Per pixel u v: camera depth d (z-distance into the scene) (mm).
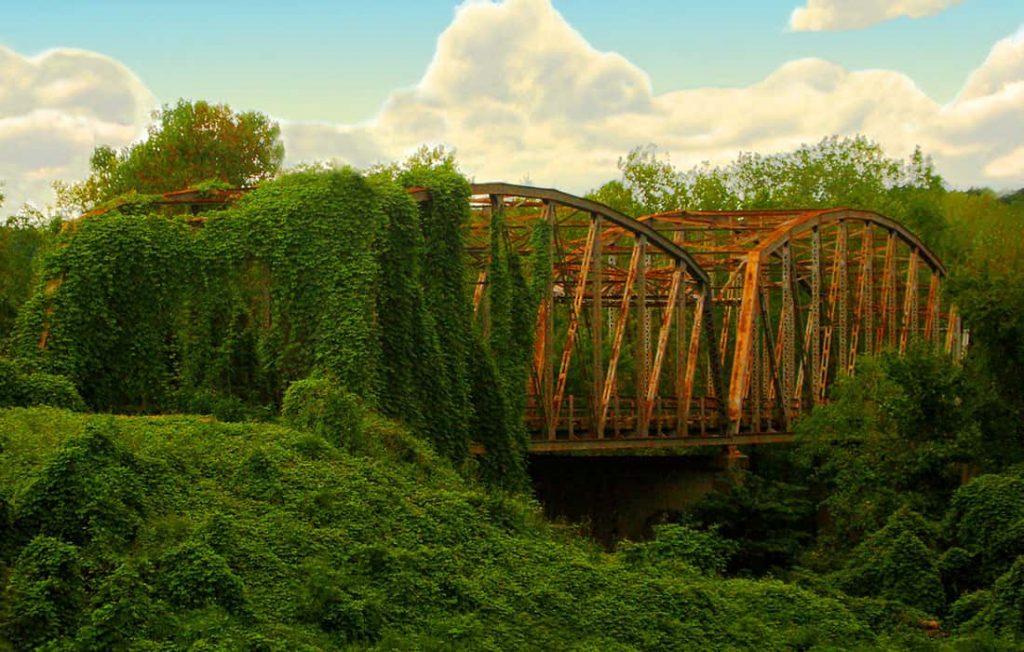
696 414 63281
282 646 21203
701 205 101500
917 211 101562
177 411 39906
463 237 47062
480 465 46188
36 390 35188
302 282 40281
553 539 34000
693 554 36031
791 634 28703
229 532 24953
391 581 25469
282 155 76250
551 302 51844
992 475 40344
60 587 20922
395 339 41750
